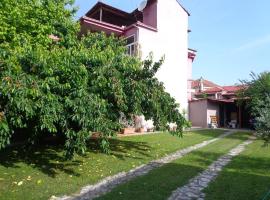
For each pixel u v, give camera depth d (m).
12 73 7.55
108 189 7.87
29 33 11.45
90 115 8.44
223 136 19.70
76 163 10.23
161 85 11.56
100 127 8.55
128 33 22.44
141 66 11.06
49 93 7.94
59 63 8.45
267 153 13.00
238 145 15.59
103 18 25.75
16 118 7.75
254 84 21.66
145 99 10.99
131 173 9.55
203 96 36.56
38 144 12.41
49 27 12.03
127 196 7.17
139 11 24.05
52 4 12.75
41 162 10.12
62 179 8.52
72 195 7.38
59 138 12.78
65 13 13.45
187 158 11.72
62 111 8.45
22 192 7.35
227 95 34.16
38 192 7.41
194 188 7.88
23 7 11.62
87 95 8.59
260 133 8.48
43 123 7.91
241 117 29.48
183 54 24.67
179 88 24.19
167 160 11.48
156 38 22.73
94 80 9.33
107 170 9.66
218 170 9.84
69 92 8.72
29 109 7.40
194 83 43.25
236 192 7.49
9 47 9.52
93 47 10.55
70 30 13.12
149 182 8.35
